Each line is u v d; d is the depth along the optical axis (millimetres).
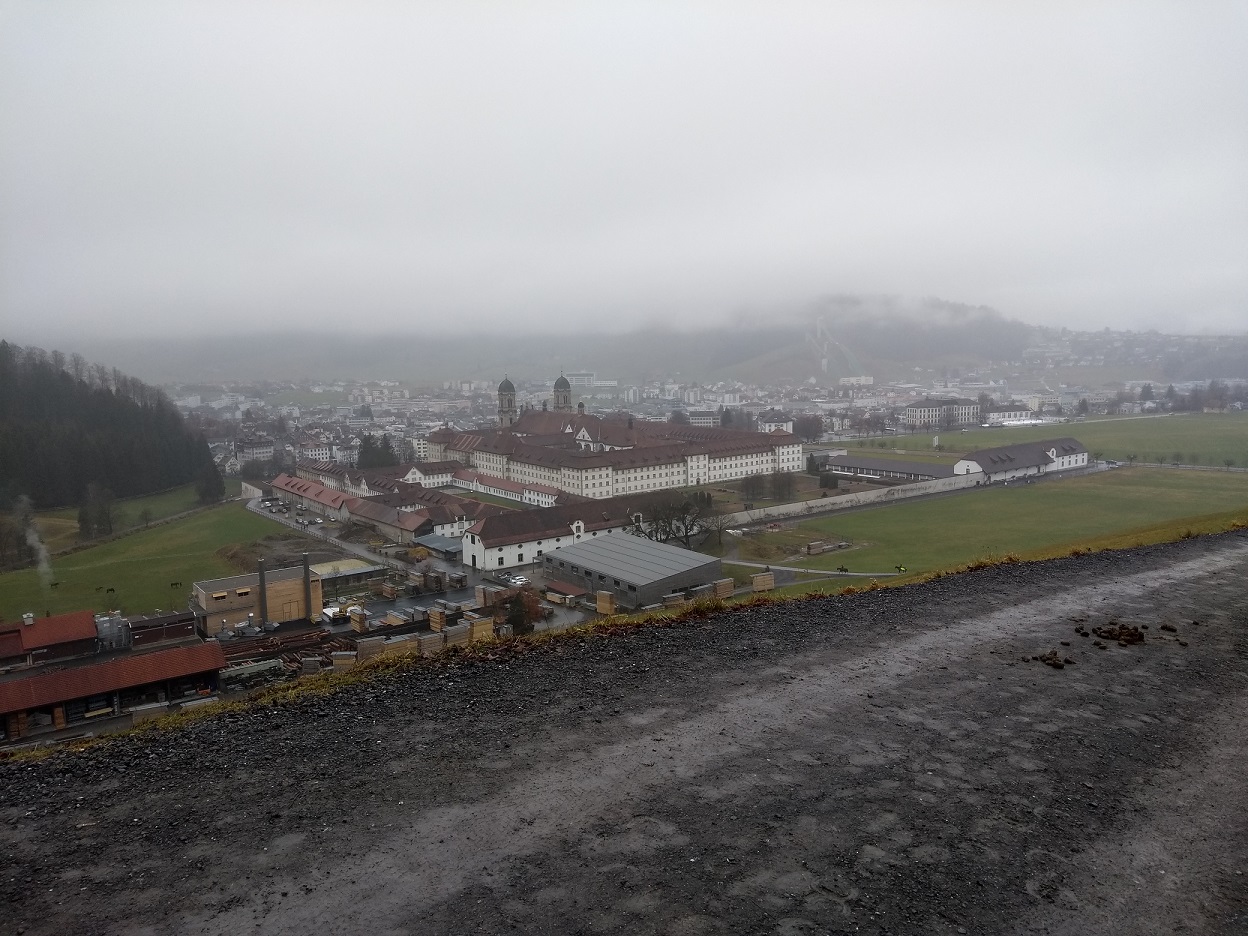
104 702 37469
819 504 121812
